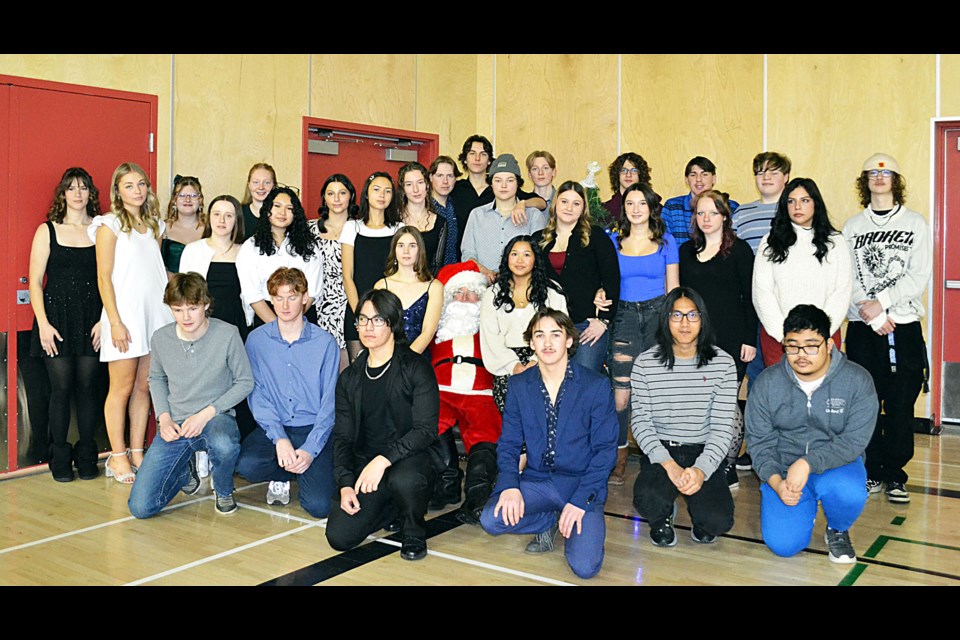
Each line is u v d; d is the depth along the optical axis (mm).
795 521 3189
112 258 4238
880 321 4055
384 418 3389
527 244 3818
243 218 4566
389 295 3357
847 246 3967
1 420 4406
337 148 6203
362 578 3012
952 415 5715
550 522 3260
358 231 4387
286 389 3791
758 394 3295
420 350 3953
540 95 6879
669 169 6340
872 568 3107
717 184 6152
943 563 3158
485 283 4055
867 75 5555
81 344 4344
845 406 3166
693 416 3379
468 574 3057
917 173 5453
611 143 6578
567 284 4137
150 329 4359
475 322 3961
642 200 4172
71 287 4320
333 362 3826
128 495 4113
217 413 3742
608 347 4324
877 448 4117
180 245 4691
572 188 4121
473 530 3584
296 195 4387
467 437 3969
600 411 3145
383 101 6387
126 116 4867
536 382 3219
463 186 4980
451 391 3914
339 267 4527
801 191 3920
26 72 4438
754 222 4527
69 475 4387
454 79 6957
